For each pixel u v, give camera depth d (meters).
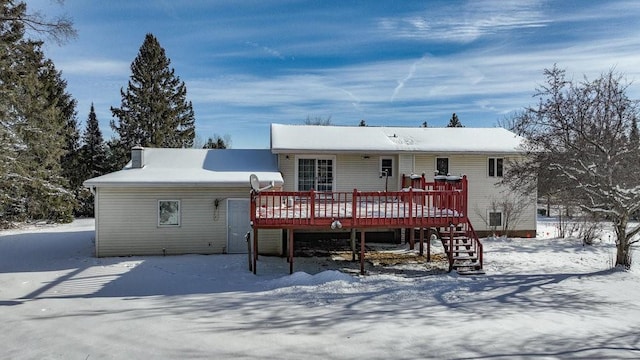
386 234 18.19
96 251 14.42
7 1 16.73
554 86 12.79
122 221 14.59
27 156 20.23
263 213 12.98
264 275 11.74
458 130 21.33
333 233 18.00
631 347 6.39
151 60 33.31
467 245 12.80
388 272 12.51
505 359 5.89
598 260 14.10
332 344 6.45
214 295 9.56
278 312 8.22
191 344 6.42
